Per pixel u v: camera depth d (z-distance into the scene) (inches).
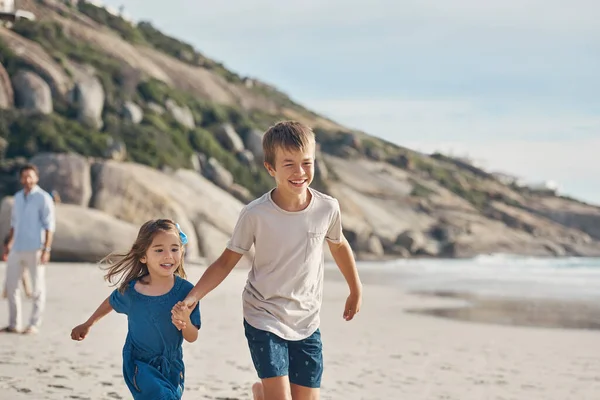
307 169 173.8
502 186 3681.1
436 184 3036.4
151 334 178.1
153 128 1824.6
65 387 249.3
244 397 243.3
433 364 320.5
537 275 1165.1
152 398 171.2
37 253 381.7
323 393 255.1
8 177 1411.2
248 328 175.3
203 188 1544.0
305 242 176.2
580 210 3545.8
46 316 449.4
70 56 2043.6
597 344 392.2
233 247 177.8
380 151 3065.9
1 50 1784.0
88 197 1284.4
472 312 566.3
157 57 2866.6
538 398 255.4
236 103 2955.2
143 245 179.2
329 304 603.8
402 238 2234.3
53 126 1603.1
